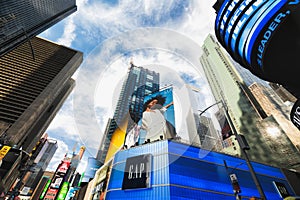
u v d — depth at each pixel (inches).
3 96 1800.0
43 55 2496.3
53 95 2191.2
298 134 2331.4
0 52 1779.0
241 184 962.1
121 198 724.0
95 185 1056.2
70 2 3917.3
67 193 2421.3
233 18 219.5
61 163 2957.7
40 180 3668.8
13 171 1264.8
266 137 2463.1
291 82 221.9
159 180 740.0
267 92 3004.4
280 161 2159.2
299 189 1178.0
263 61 208.5
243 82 3075.8
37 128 2615.7
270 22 181.6
